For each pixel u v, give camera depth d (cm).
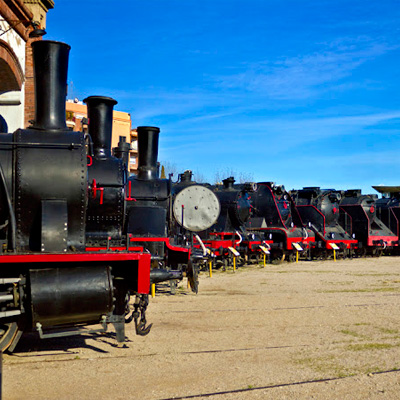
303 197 2552
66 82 706
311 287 1280
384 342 697
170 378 529
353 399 471
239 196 1898
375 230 2773
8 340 574
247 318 858
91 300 571
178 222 1468
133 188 1262
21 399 461
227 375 540
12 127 1162
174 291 1155
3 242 591
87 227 984
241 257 2006
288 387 502
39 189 625
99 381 516
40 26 1338
